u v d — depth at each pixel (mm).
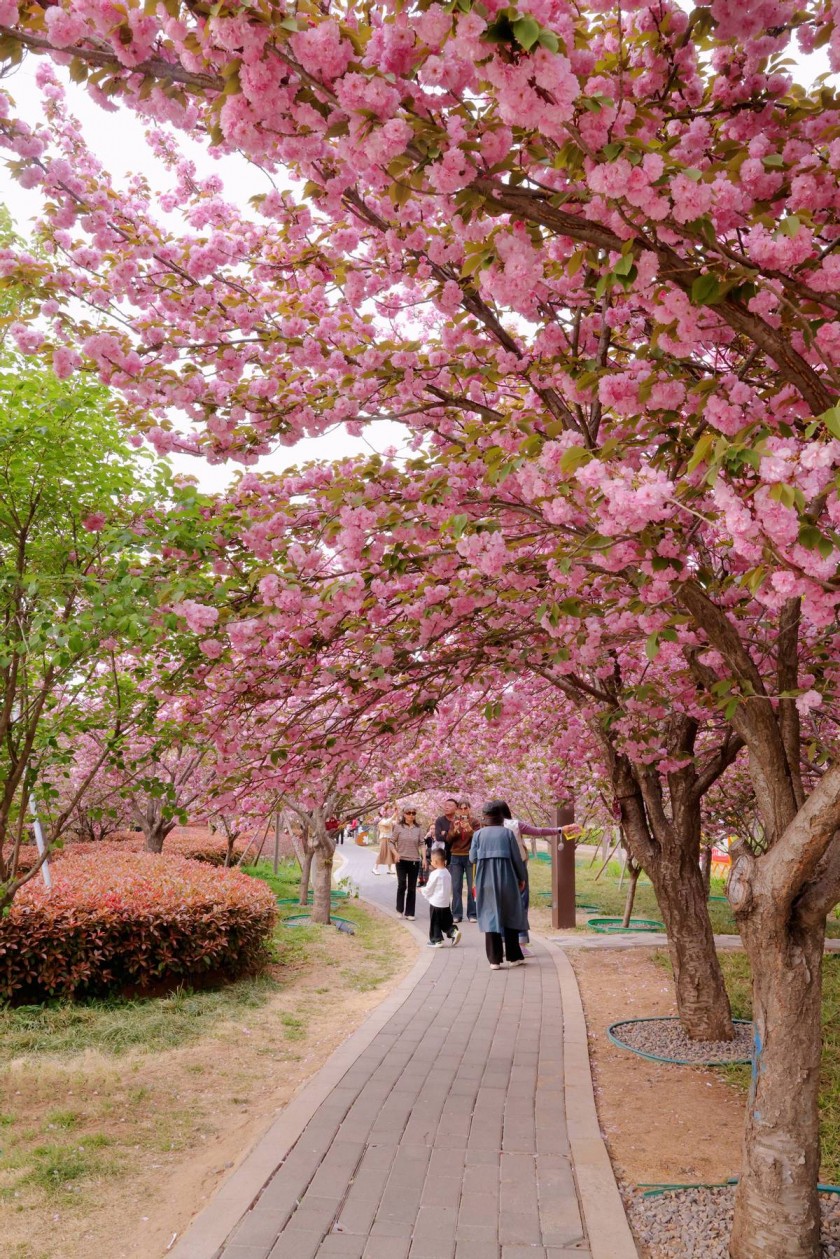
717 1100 4969
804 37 2922
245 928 7867
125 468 4590
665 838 6305
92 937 6887
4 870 4996
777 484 1999
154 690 5008
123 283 4023
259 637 4367
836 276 2482
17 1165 4027
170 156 4430
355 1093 4902
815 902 3193
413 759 8805
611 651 5781
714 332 3037
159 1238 3379
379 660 4477
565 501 3062
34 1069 5328
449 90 2295
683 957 6180
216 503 4711
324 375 4383
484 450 3908
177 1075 5355
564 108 2006
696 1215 3516
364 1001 7543
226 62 2236
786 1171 3123
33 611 4664
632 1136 4430
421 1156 4035
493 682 6109
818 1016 3227
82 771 10617
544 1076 5258
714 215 2490
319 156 2600
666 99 2951
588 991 7816
